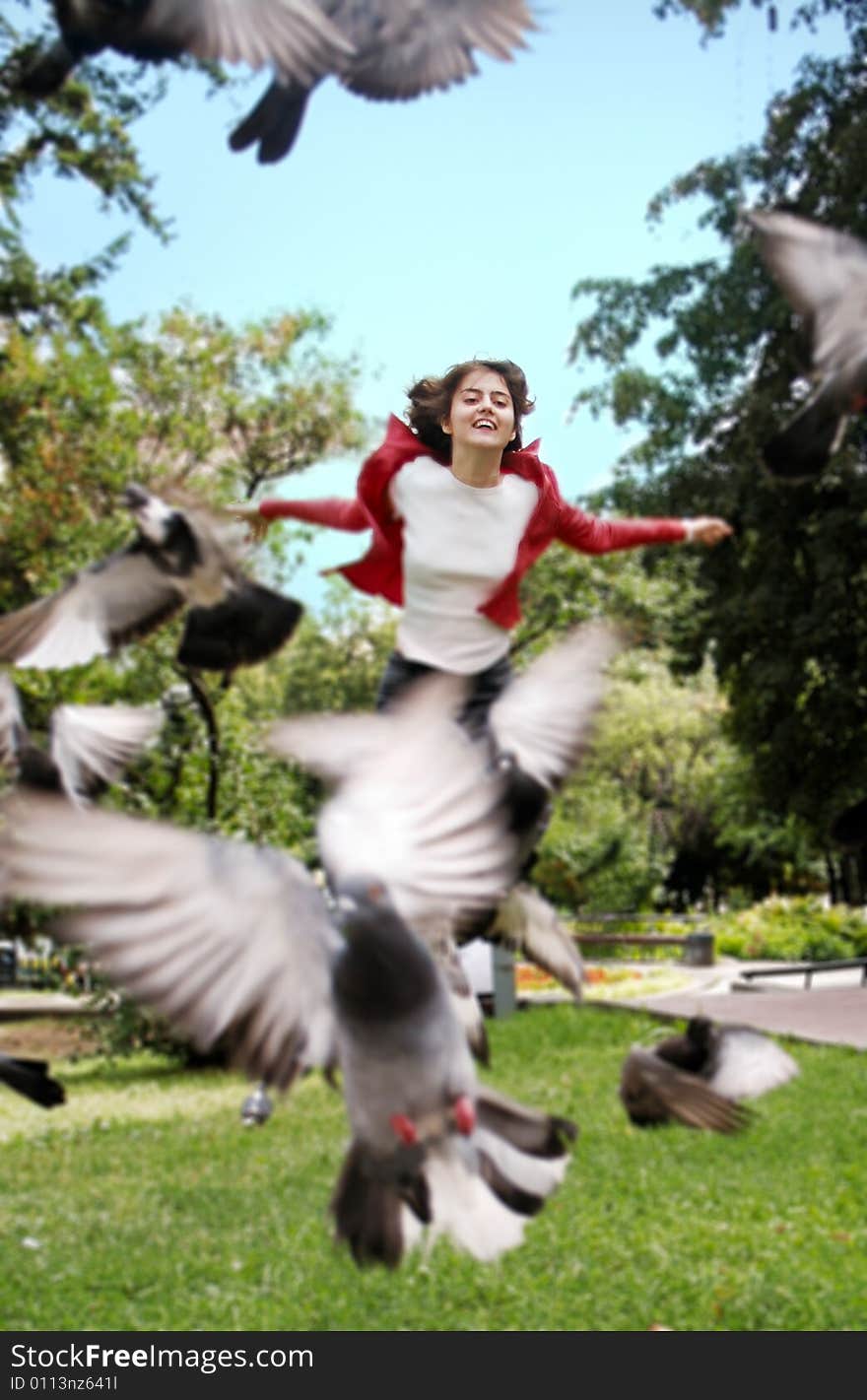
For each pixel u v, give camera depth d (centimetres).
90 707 367
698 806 3931
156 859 153
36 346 1675
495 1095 227
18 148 1752
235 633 392
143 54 258
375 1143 212
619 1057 1345
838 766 2366
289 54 262
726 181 2228
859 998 1831
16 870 143
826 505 2200
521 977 2320
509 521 347
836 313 326
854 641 2256
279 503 392
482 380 342
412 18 265
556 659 258
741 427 2267
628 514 2347
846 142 1995
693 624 2256
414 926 187
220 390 1628
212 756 1377
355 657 2969
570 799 3275
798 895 3962
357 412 1694
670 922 3167
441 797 180
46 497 1516
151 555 389
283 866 172
